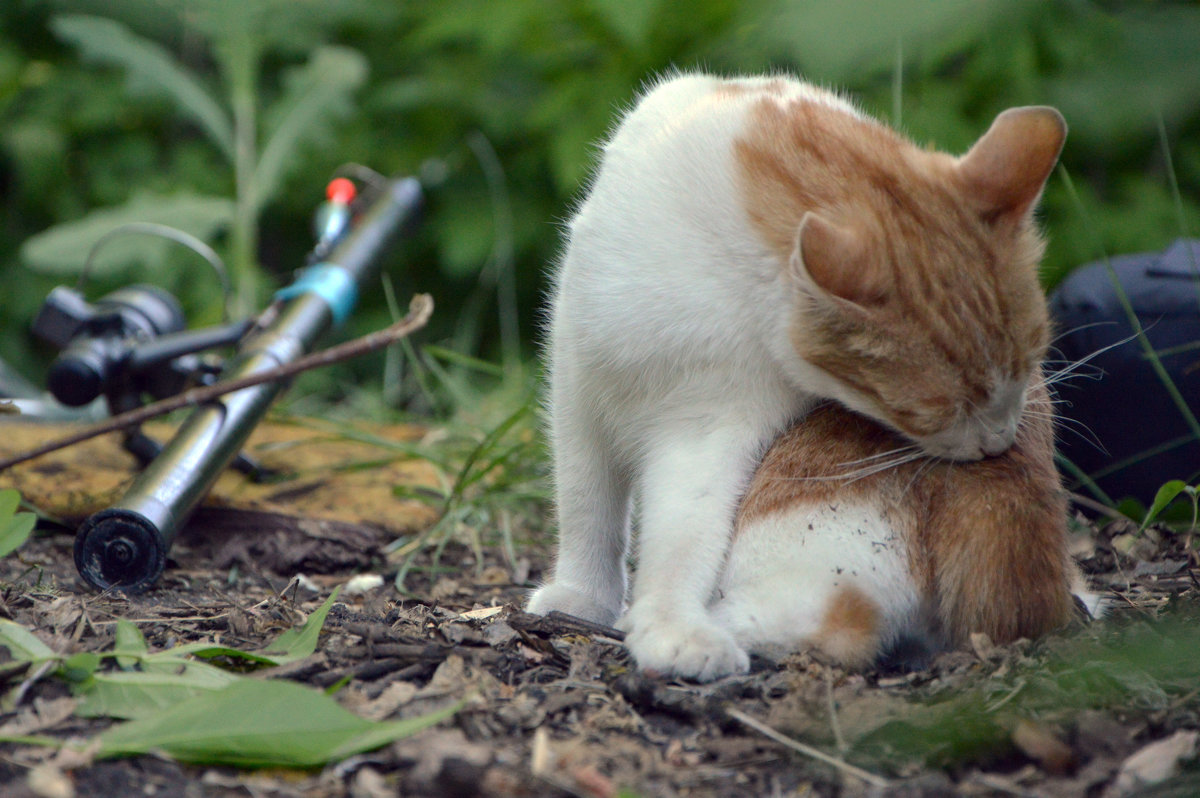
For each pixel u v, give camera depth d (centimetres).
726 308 169
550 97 282
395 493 195
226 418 182
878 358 166
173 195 305
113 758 157
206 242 304
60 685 161
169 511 176
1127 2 98
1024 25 151
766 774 158
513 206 315
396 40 346
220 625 170
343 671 164
